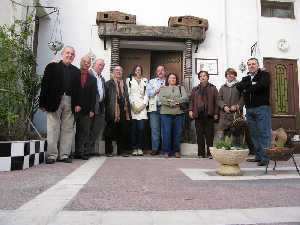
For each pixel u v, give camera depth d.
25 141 4.89
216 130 8.48
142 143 8.08
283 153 4.88
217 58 9.31
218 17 9.45
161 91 7.56
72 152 7.34
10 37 6.19
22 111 5.89
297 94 9.67
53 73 5.75
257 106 5.98
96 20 8.72
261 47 9.62
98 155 7.53
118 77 7.55
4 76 5.31
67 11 8.83
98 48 8.88
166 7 9.25
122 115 7.48
